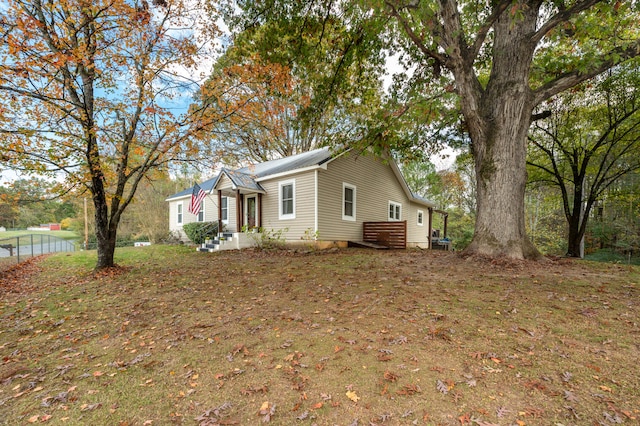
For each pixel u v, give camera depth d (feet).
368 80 31.96
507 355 9.30
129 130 27.50
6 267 31.48
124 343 11.95
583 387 7.57
